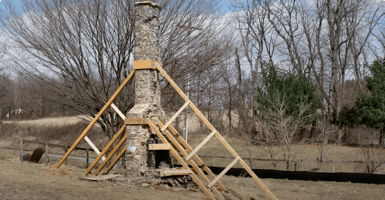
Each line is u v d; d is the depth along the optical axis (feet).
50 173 37.22
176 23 53.01
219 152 96.84
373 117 90.38
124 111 56.34
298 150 82.02
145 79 39.78
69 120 142.61
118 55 53.47
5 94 146.30
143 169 37.73
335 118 111.04
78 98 56.39
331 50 122.01
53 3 51.98
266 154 82.94
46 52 51.80
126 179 36.11
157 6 41.14
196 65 54.08
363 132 75.31
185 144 39.86
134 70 40.40
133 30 51.85
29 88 57.41
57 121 142.10
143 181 36.06
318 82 130.11
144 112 38.32
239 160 35.01
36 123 140.77
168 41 53.16
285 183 48.32
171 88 55.77
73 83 57.11
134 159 37.76
